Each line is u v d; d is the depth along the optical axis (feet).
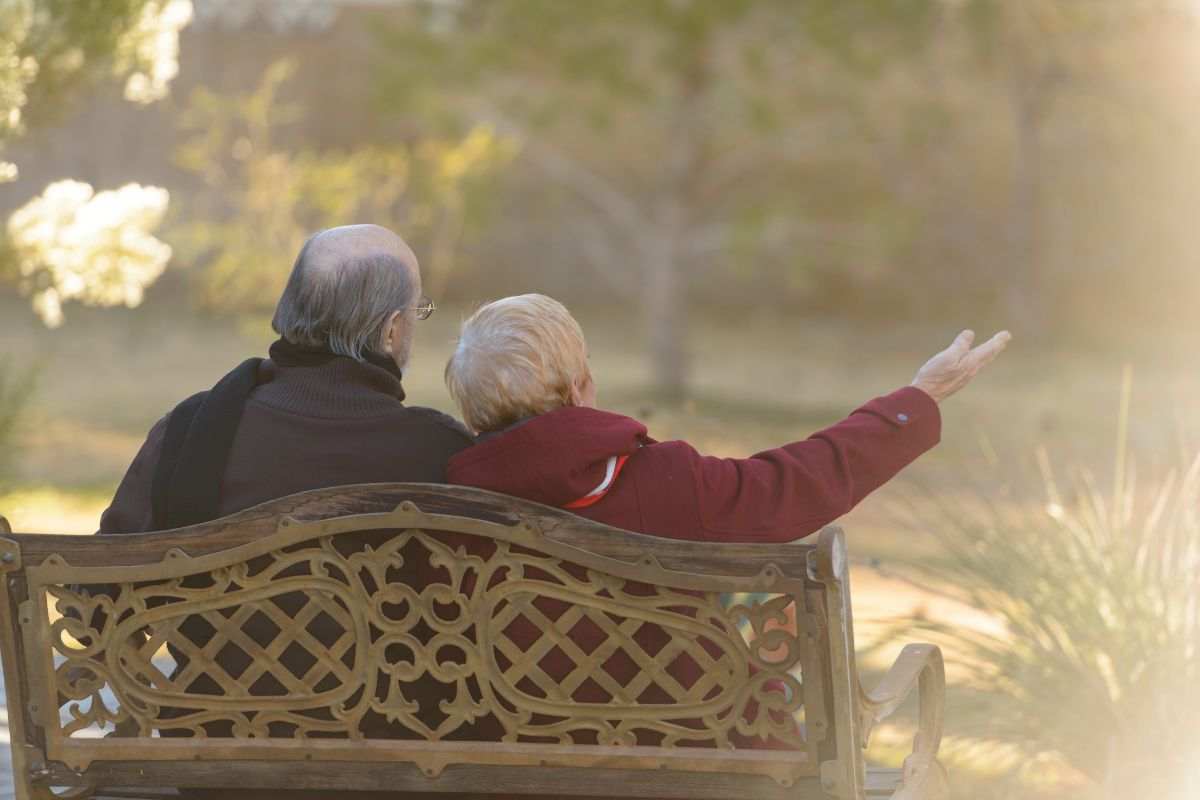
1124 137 152.76
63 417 96.84
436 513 15.33
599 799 16.66
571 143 153.58
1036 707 25.79
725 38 111.34
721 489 15.76
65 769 16.67
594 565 15.08
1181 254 166.40
